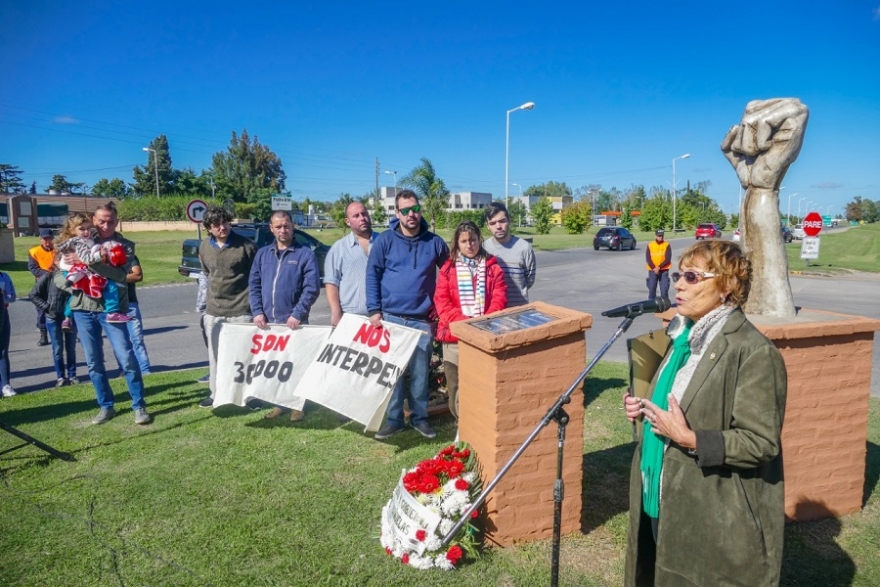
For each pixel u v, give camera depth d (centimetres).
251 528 353
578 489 346
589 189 13350
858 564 322
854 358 359
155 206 5606
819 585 304
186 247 1634
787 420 348
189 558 324
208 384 666
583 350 334
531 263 535
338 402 443
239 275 566
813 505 362
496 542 331
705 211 7988
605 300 1471
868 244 4462
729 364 210
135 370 526
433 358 558
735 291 218
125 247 519
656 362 250
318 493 396
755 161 375
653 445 233
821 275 2152
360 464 443
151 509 375
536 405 326
